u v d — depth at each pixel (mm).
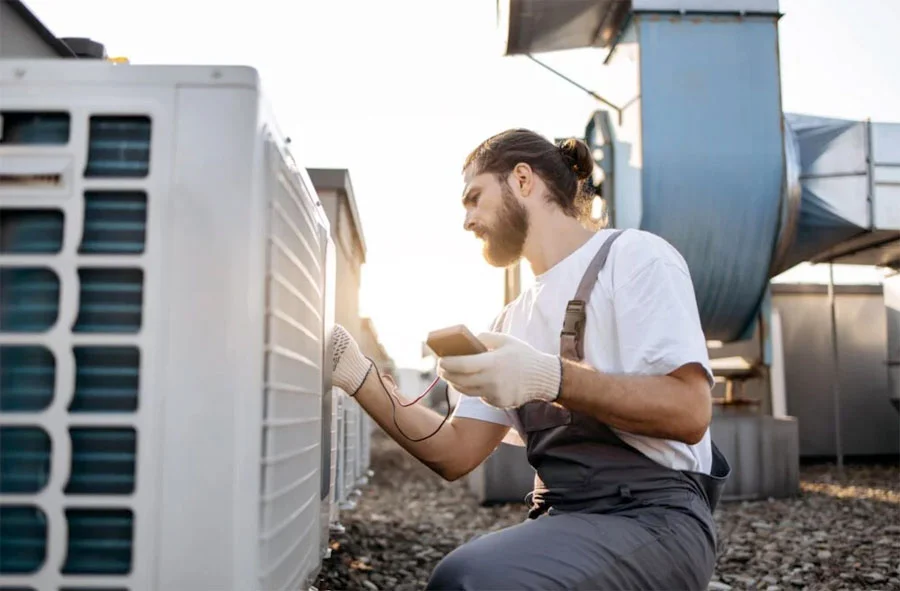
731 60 6727
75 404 1130
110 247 1144
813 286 9547
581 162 1870
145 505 1109
